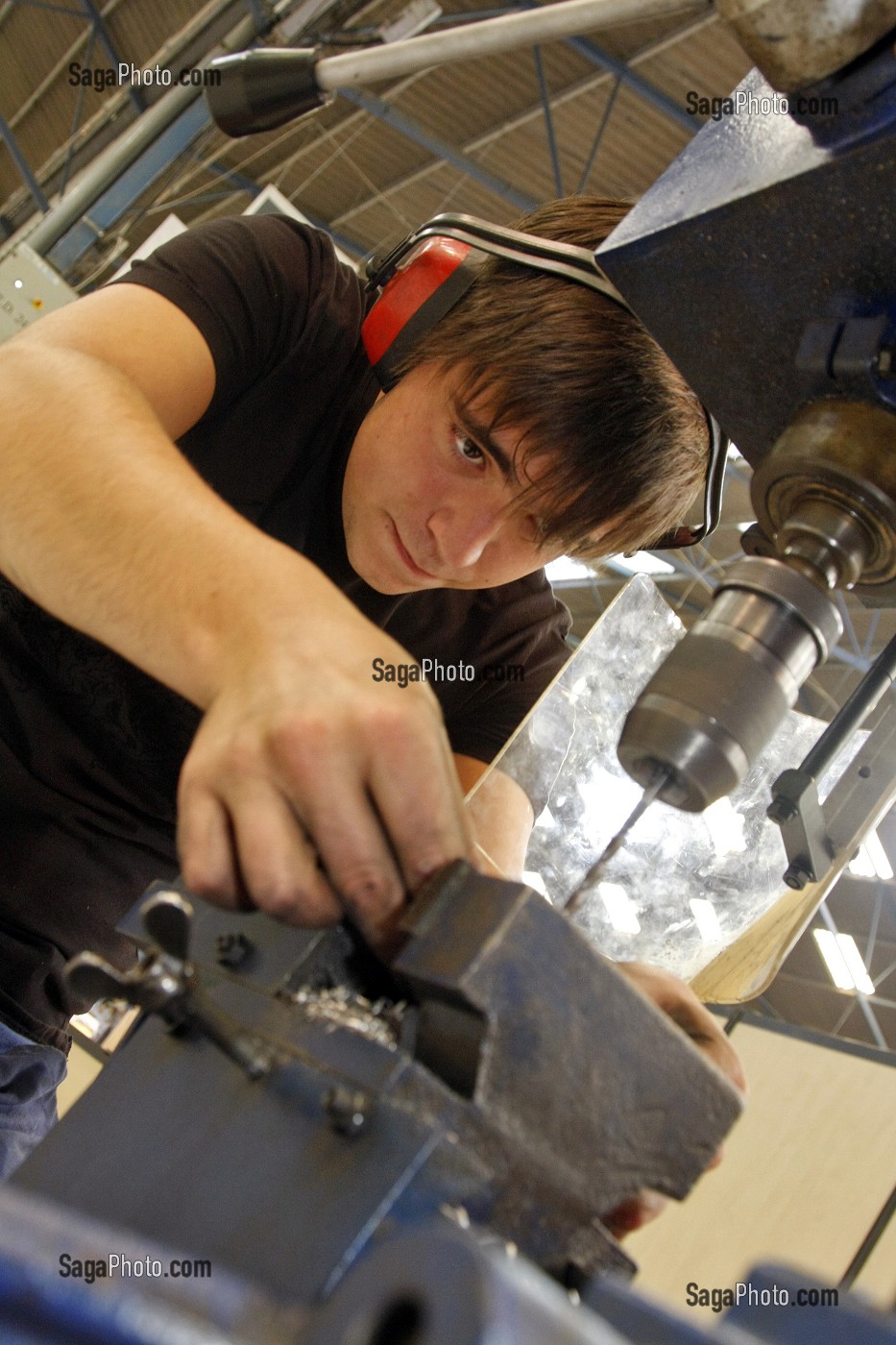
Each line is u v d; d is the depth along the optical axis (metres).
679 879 1.00
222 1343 0.22
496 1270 0.22
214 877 0.50
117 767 1.04
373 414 0.98
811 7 0.50
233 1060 0.45
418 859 0.50
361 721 0.49
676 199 0.61
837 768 0.96
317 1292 0.36
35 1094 1.03
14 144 5.43
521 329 0.83
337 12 3.93
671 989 0.68
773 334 0.61
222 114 0.78
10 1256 0.20
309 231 1.07
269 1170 0.41
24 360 0.71
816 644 0.58
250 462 1.05
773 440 0.66
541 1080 0.44
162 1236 0.41
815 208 0.55
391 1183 0.38
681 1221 1.37
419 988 0.47
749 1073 1.54
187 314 0.89
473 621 1.23
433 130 5.34
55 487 0.62
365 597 1.15
